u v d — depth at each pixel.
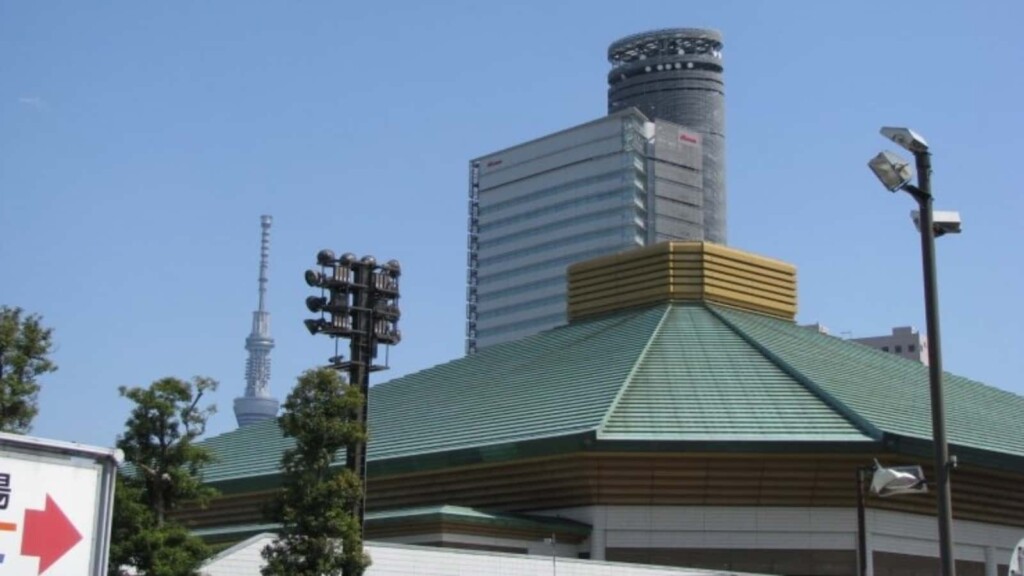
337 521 38.88
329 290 43.53
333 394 40.50
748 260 79.56
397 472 65.69
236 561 44.50
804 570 60.31
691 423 59.97
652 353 67.88
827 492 60.47
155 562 37.69
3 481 23.66
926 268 24.70
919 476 31.53
